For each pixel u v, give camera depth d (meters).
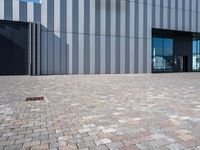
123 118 5.27
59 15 22.97
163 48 30.59
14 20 21.61
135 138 3.92
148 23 26.94
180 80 16.17
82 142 3.75
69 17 23.31
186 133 4.18
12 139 3.91
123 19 25.58
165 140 3.82
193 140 3.81
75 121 5.03
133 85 12.57
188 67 33.19
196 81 15.29
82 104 6.97
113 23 25.09
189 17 29.66
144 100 7.67
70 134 4.16
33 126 4.67
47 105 6.81
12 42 22.17
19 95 8.77
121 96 8.55
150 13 27.00
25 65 22.66
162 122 4.92
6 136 4.07
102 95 8.81
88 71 24.19
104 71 24.84
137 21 26.31
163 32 29.81
